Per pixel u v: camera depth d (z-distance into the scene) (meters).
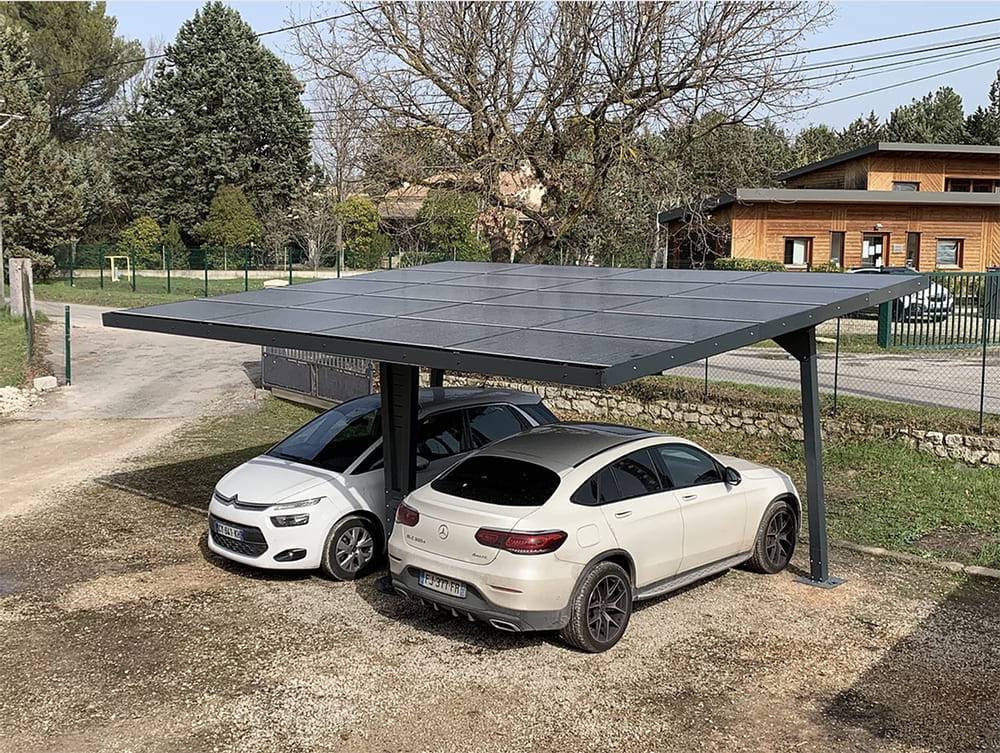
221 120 61.22
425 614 8.50
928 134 72.75
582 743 6.16
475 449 10.45
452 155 20.45
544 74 19.92
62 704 6.82
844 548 10.32
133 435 17.59
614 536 7.63
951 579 9.33
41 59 67.44
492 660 7.46
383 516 9.72
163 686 7.09
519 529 7.21
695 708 6.62
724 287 9.67
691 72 19.34
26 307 26.67
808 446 9.23
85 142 71.81
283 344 8.52
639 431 8.81
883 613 8.42
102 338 31.31
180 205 61.00
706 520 8.53
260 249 57.09
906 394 16.30
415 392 9.32
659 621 8.23
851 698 6.76
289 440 10.64
